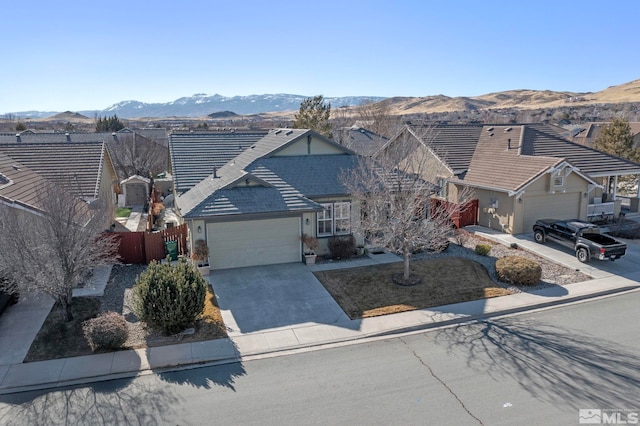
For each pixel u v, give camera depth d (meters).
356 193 18.86
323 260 19.75
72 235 13.27
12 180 17.89
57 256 13.02
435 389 10.32
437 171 28.78
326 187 20.52
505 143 29.30
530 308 15.05
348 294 15.98
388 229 16.77
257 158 22.14
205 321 13.89
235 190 18.97
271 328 13.52
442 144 30.11
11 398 10.09
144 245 19.59
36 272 12.79
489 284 16.86
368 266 18.91
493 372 11.03
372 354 12.05
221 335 13.06
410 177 18.55
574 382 10.55
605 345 12.39
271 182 20.22
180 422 9.23
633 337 12.85
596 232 19.97
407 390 10.30
